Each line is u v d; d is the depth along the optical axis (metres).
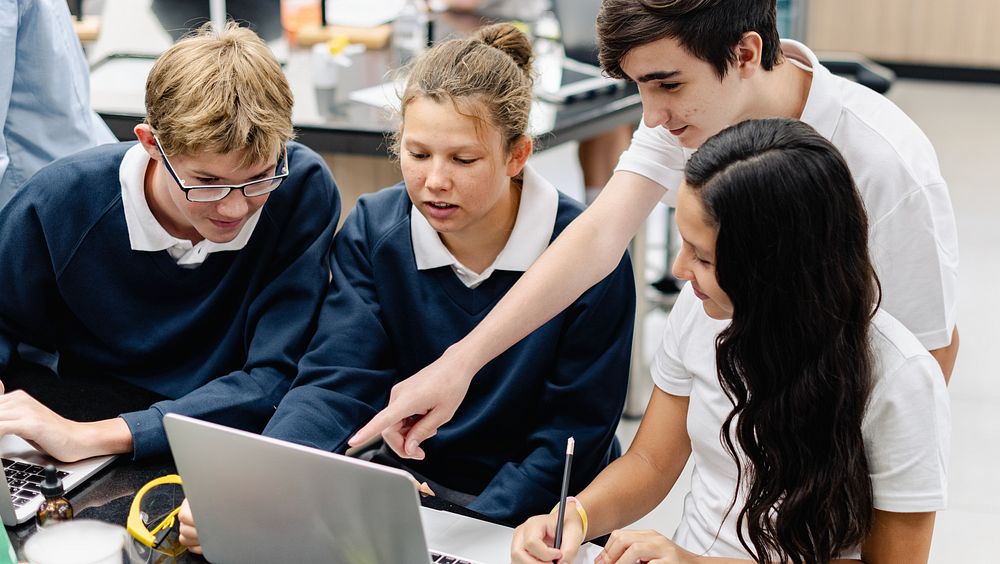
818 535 1.26
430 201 1.46
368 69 3.36
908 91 7.19
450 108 1.41
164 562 1.30
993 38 7.20
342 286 1.68
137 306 1.75
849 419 1.22
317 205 1.74
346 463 1.10
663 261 4.31
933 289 1.53
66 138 2.20
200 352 1.78
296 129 2.75
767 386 1.24
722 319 1.29
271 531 1.21
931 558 2.82
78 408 1.68
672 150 1.60
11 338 1.80
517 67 1.48
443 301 1.64
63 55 2.14
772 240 1.16
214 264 1.72
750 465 1.38
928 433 1.23
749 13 1.37
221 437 1.16
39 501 1.39
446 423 1.65
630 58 1.39
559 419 1.62
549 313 1.53
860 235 1.18
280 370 1.67
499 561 1.34
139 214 1.66
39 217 1.70
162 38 3.49
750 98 1.46
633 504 1.51
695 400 1.47
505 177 1.50
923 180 1.51
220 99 1.45
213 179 1.50
